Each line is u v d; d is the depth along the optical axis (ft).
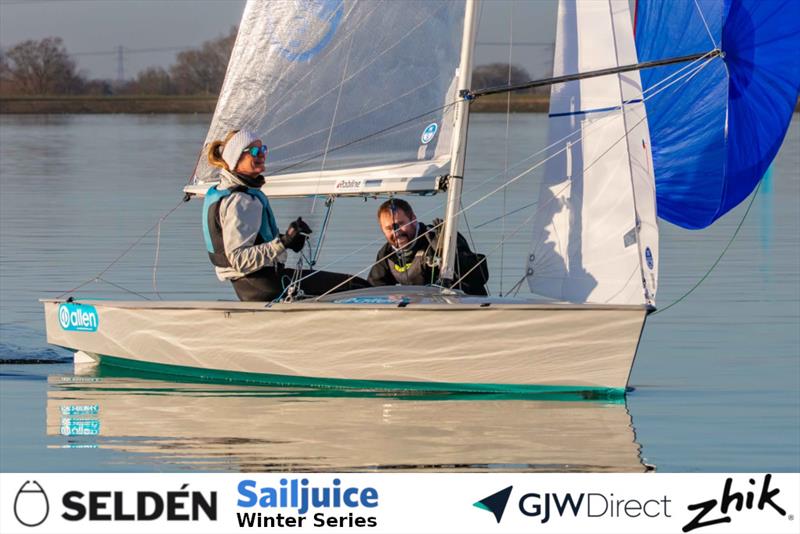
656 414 107.24
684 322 149.38
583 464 93.71
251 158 122.21
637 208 113.29
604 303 113.50
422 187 120.67
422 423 104.63
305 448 97.71
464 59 118.01
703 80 126.00
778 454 96.07
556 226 116.78
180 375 123.95
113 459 95.40
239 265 120.16
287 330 117.19
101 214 268.41
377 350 114.62
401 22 121.08
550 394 112.78
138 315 124.88
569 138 116.16
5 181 358.84
